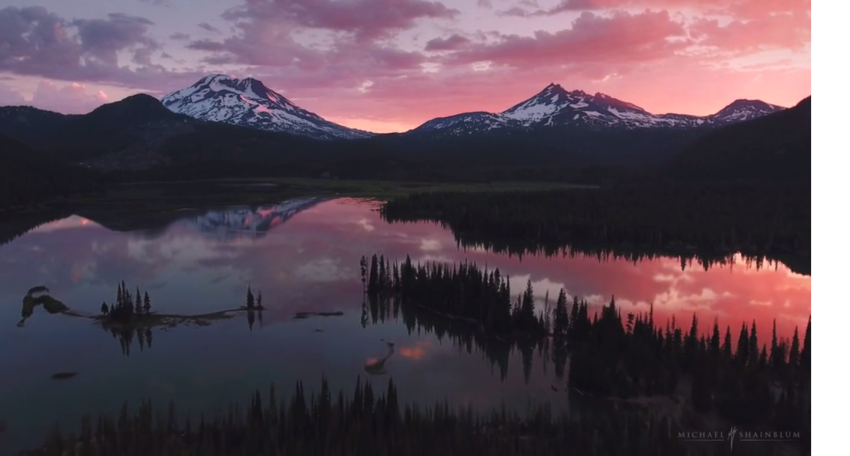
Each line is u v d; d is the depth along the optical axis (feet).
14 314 302.45
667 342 229.66
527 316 275.80
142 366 237.86
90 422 190.70
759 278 398.42
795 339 215.51
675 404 198.08
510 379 228.63
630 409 196.95
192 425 187.21
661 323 288.51
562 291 276.21
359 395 186.91
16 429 187.73
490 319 275.18
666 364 216.95
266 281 369.71
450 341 270.26
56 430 181.06
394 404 182.19
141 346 260.21
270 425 178.19
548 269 424.46
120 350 255.09
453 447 164.55
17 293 340.18
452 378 229.66
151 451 165.48
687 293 353.51
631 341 228.22
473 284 308.81
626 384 207.51
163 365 239.30
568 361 246.27
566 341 266.57
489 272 407.03
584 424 183.73
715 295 349.20
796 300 337.11
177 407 202.90
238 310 311.06
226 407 202.69
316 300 330.54
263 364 241.35
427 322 295.28
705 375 200.44
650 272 417.08
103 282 366.02
